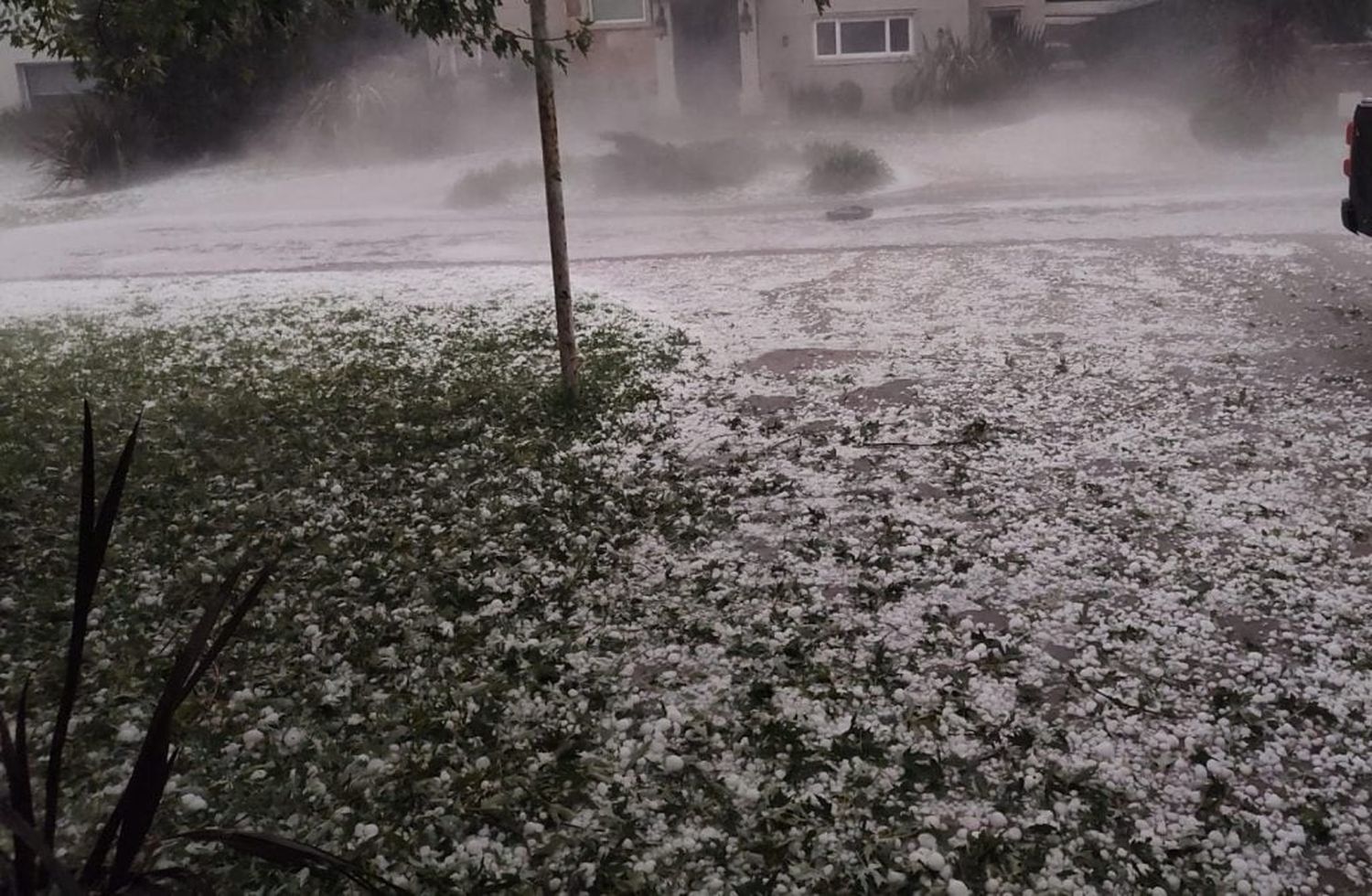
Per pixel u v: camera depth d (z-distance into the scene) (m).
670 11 21.69
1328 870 2.80
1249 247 10.30
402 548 4.67
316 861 2.33
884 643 3.87
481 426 6.19
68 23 6.31
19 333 9.05
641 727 3.41
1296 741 3.29
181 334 8.80
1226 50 19.77
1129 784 3.12
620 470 5.53
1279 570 4.28
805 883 2.77
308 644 3.95
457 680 3.70
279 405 6.68
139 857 2.79
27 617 4.14
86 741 3.36
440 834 2.97
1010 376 6.85
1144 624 3.95
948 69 20.88
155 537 4.84
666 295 9.59
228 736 3.40
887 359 7.32
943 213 13.48
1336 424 5.77
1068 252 10.58
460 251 12.65
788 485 5.27
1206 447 5.56
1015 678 3.64
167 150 20.64
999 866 2.81
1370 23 22.52
